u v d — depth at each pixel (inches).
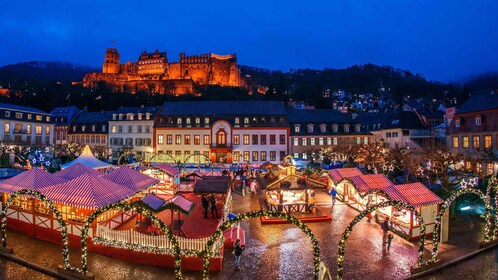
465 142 1867.6
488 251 722.8
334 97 6983.3
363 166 1962.4
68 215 724.7
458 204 1012.5
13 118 2598.4
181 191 1365.7
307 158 2425.0
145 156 2375.7
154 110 2694.4
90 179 753.6
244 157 2393.0
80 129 2861.7
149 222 735.7
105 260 649.0
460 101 4776.1
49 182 821.9
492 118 1717.5
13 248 691.4
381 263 645.9
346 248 721.0
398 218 831.7
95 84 5462.6
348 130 2549.2
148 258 636.7
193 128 2426.2
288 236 798.5
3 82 5393.7
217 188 956.6
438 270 623.2
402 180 1455.5
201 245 614.9
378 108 5762.8
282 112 2490.2
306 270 613.0
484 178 1222.3
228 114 2468.0
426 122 2662.4
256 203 1162.0
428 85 7504.9
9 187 802.8
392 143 2699.3
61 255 666.8
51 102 4315.9
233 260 656.4
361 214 571.5
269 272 603.8
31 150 2139.5
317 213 975.6
